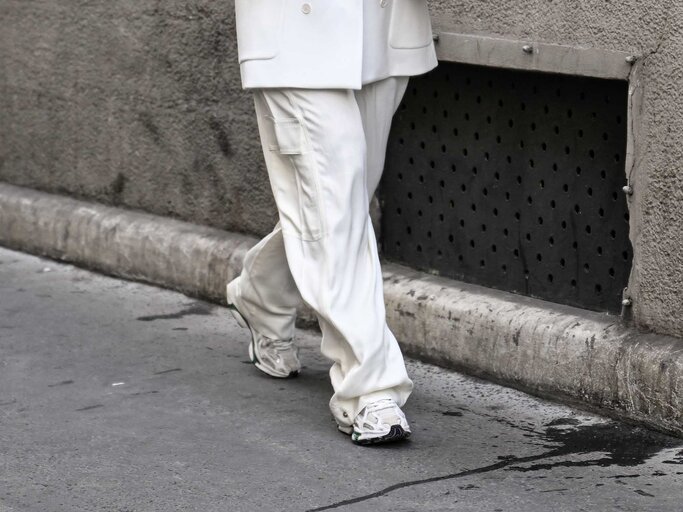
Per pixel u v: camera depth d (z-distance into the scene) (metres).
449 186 5.15
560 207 4.77
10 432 4.39
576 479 3.94
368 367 4.11
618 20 4.30
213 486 3.94
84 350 5.28
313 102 4.02
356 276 4.13
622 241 4.58
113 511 3.78
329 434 4.34
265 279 4.61
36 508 3.81
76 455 4.19
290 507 3.78
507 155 4.92
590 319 4.60
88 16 6.37
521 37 4.60
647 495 3.81
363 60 4.09
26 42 6.73
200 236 6.00
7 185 7.04
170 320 5.70
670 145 4.24
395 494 3.85
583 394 4.48
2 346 5.34
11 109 6.92
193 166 6.06
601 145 4.59
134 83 6.23
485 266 5.07
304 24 4.00
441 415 4.50
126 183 6.41
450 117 5.09
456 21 4.80
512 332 4.70
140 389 4.81
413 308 5.05
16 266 6.61
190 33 5.90
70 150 6.66
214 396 4.72
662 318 4.36
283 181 4.21
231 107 5.82
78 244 6.52
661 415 4.25
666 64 4.20
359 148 4.08
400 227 5.37
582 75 4.44
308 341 5.36
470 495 3.84
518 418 4.46
